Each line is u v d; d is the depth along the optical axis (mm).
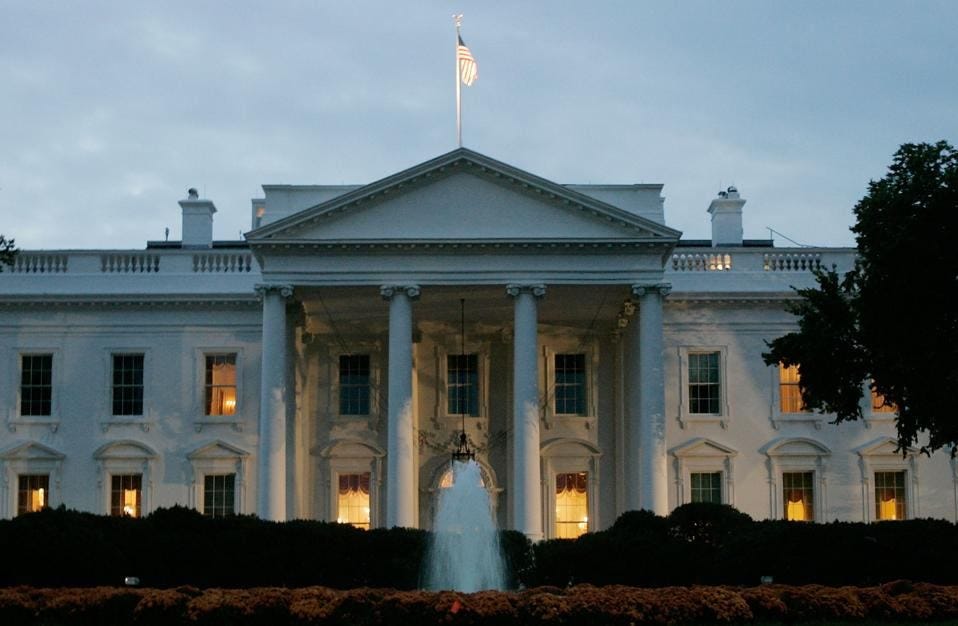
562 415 61375
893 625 31797
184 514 45500
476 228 54031
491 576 45625
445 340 61969
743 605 31922
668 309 60625
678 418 60062
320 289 54344
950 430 44156
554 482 61000
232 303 60250
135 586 39188
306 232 53844
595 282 53969
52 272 60938
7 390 60062
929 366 43531
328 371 61531
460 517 53250
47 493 59562
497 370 61938
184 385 60094
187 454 59500
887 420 60438
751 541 42250
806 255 61562
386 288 53719
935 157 43844
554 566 44344
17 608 31547
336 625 31094
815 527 42031
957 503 60094
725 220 66375
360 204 53969
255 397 60031
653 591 32781
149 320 60562
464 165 54219
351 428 61156
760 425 60188
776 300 60500
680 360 60406
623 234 53906
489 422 61500
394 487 52469
